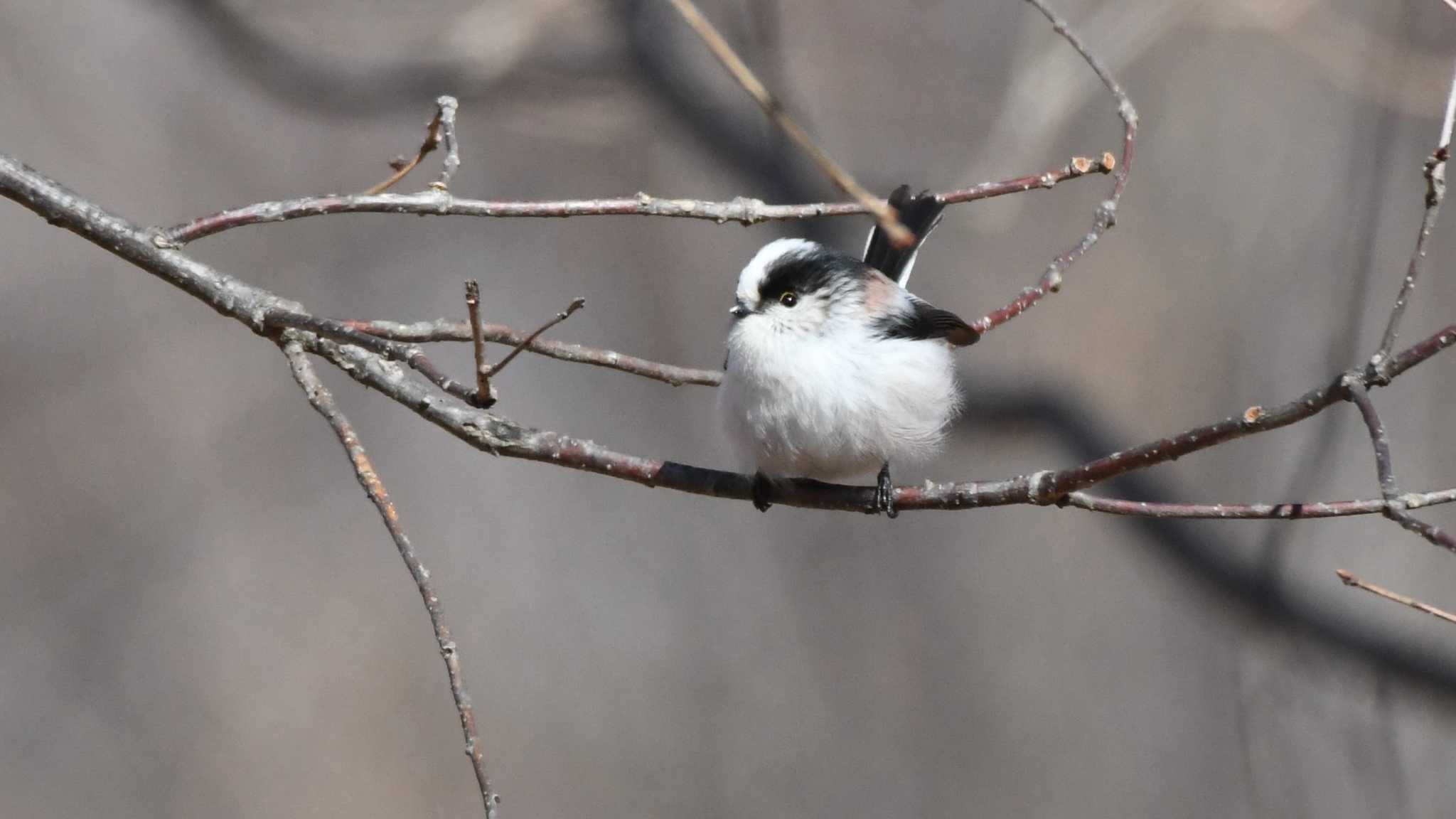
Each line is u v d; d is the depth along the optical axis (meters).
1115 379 13.62
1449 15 11.51
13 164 5.85
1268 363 13.19
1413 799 11.07
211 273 5.75
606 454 6.19
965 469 14.77
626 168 14.46
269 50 12.50
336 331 5.57
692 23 4.20
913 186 12.83
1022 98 11.89
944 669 13.92
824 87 13.88
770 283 6.88
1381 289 12.52
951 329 7.25
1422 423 12.66
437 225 14.98
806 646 14.09
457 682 4.79
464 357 15.07
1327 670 10.98
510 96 12.95
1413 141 12.38
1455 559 12.41
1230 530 11.27
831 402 6.72
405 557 4.97
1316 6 11.84
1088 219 14.15
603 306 14.89
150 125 14.63
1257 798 10.85
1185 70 14.06
